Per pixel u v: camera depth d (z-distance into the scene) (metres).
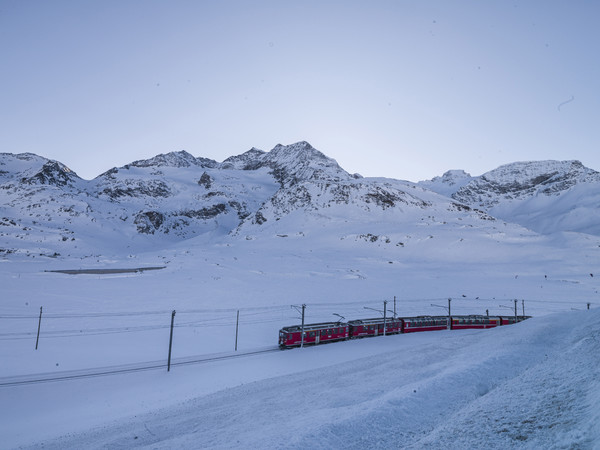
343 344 54.47
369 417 15.19
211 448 14.52
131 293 90.56
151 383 37.16
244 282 108.00
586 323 35.50
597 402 11.09
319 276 121.44
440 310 81.25
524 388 16.16
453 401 17.77
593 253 153.00
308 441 12.85
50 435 24.89
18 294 85.25
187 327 63.06
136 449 17.20
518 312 78.62
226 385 35.62
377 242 185.50
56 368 42.41
